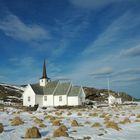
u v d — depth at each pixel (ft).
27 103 233.76
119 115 113.91
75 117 105.81
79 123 78.07
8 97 320.50
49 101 236.84
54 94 236.63
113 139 50.72
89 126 71.00
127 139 50.80
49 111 153.69
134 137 53.31
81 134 55.67
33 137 49.29
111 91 435.53
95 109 177.37
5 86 415.64
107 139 50.60
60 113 126.31
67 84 240.12
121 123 80.64
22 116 106.63
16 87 439.22
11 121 80.59
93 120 90.68
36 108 187.21
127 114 119.75
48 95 238.07
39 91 238.89
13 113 125.59
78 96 229.04
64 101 230.68
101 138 51.52
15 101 278.05
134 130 64.90
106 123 76.89
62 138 49.65
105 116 104.99
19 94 374.63
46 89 245.45
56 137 50.57
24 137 49.32
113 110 159.43
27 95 235.40
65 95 230.68
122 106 225.56
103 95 393.70
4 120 84.43
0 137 48.65
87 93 383.04
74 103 229.04
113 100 310.45
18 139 47.34
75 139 49.32
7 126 67.15
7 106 200.95
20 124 71.82
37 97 233.14
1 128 57.47
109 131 61.62
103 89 437.99
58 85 244.01
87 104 242.58
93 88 438.81
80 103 231.91
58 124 71.05
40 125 67.15
